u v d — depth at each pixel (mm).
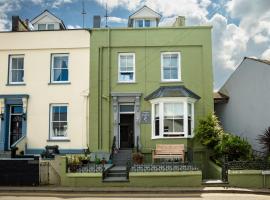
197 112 23906
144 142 23625
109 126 24000
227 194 16438
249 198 15250
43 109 24562
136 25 27469
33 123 24484
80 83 24547
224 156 19328
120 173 19547
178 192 16875
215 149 21000
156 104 23750
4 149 24406
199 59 24438
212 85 24078
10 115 25031
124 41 24688
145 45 24594
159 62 24484
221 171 19109
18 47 25172
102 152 23406
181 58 24453
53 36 25094
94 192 16984
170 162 20406
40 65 24984
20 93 24781
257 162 18578
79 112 24359
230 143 20438
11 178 19078
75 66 24719
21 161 19188
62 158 19062
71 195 16344
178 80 24281
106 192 16922
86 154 23047
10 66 25266
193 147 22750
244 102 26766
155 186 18297
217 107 31141
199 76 24281
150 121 23812
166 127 23203
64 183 18797
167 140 22875
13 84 24906
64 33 25047
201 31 24578
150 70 24422
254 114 25297
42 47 25047
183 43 24516
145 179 18422
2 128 24656
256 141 24891
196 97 23672
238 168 18531
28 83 24859
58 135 24547
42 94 24703
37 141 24312
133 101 24250
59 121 24625
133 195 16234
